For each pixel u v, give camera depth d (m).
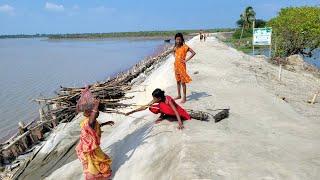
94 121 7.88
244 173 6.95
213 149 7.89
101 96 15.34
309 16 33.81
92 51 92.06
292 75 23.22
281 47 35.31
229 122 9.93
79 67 51.62
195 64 21.19
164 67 23.42
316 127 10.38
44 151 13.58
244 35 76.69
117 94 15.76
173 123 9.41
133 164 8.48
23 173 12.34
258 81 17.41
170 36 193.62
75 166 10.06
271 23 35.88
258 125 10.17
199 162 7.30
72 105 15.59
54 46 134.38
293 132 9.76
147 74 27.80
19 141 14.58
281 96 15.29
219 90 14.05
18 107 25.61
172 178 7.03
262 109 11.74
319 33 33.09
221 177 6.78
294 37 34.53
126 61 58.59
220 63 22.36
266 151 8.08
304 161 7.62
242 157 7.63
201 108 11.11
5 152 14.02
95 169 8.01
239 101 12.41
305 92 17.66
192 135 8.63
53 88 32.97
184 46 11.19
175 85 14.69
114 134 11.81
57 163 12.05
